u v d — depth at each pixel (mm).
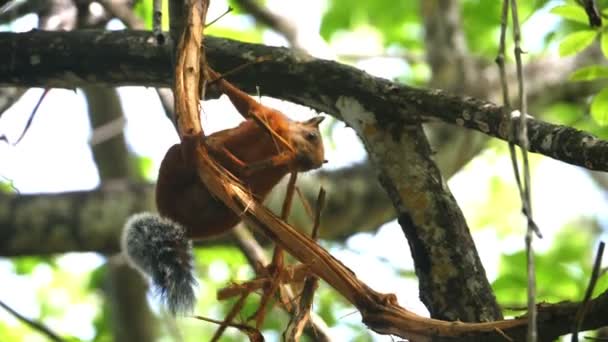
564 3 8242
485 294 7953
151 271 7879
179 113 7828
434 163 8008
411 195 7992
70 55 8125
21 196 8703
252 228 7910
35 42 8141
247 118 7977
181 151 7844
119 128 9023
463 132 8953
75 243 8680
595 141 7844
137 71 8117
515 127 7898
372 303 7801
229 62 8070
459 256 7965
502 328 7770
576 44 8094
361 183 8789
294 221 8695
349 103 8031
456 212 7988
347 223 8781
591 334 8320
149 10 9016
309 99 8055
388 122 8016
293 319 7820
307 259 7797
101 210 8688
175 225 7887
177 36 7918
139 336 9023
